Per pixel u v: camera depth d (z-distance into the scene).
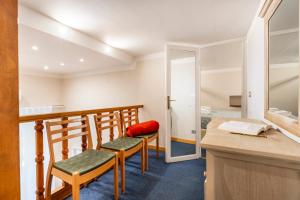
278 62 1.17
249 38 2.23
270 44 1.32
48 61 3.17
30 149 2.83
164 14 1.80
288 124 0.96
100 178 2.14
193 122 3.18
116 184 1.69
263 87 1.56
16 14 0.68
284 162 0.69
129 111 2.95
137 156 2.93
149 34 2.35
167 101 2.65
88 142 1.86
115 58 3.00
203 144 0.82
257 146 0.78
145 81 3.49
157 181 2.07
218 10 1.74
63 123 1.63
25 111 3.74
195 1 1.57
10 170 0.67
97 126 2.06
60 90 4.68
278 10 1.15
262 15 1.45
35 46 2.25
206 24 2.06
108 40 2.56
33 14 1.64
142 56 3.49
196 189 1.89
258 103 1.75
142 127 2.56
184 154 2.89
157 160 2.76
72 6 1.61
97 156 1.63
